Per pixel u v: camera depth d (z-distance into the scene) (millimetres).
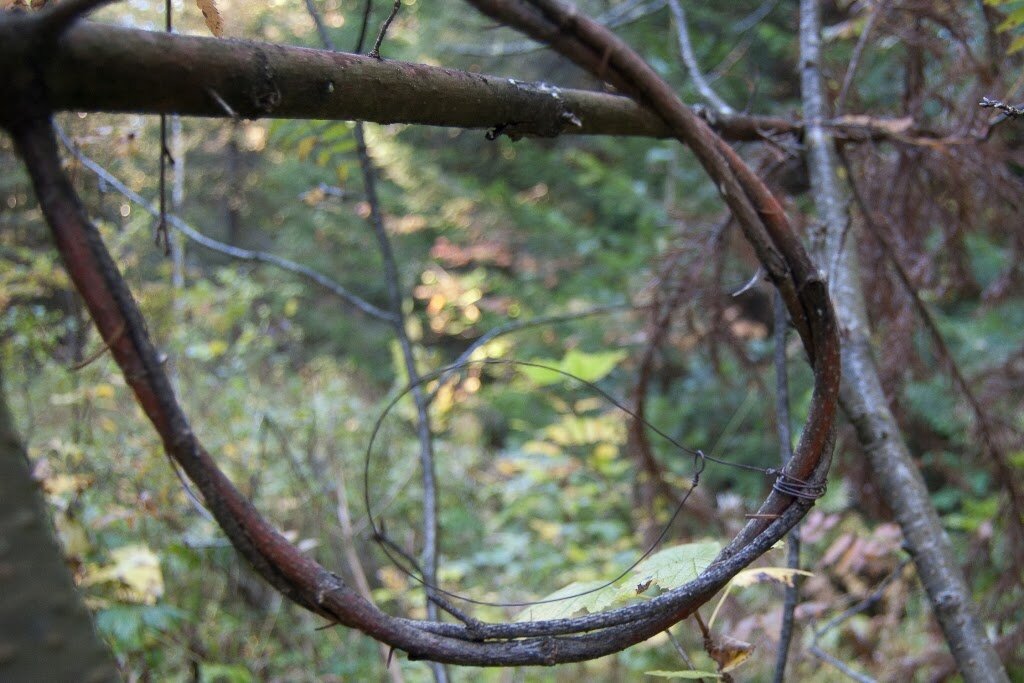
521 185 7473
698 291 2146
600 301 5594
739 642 1057
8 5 1093
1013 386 2436
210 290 3693
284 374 4836
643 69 1018
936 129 1962
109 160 2061
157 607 2158
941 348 1931
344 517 3047
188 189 6633
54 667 517
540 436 4363
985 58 1950
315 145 1984
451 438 4559
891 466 1380
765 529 861
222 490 615
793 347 3213
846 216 1627
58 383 2521
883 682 2137
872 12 1915
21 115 552
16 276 2387
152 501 2125
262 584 3027
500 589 3355
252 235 8047
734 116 1616
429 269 6211
